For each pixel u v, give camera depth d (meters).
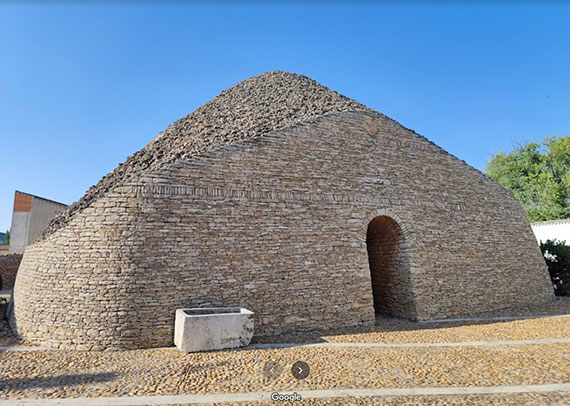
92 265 8.79
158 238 9.12
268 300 9.98
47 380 6.32
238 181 10.47
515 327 10.84
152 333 8.53
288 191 11.11
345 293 11.10
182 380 6.23
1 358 7.61
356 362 7.23
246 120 14.82
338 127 12.67
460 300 13.09
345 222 11.73
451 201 14.31
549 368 6.94
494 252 14.64
